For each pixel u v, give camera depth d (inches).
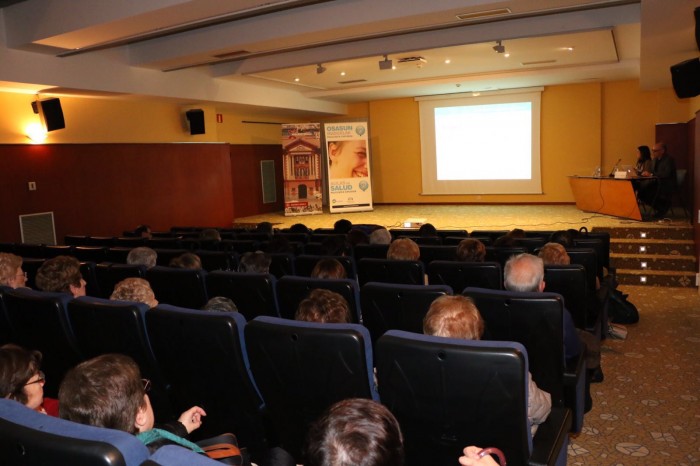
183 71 402.6
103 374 55.8
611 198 405.1
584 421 136.3
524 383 64.7
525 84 520.4
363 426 35.3
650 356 182.7
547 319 96.0
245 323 90.3
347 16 271.6
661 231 329.1
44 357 122.2
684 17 222.4
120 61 355.9
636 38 331.3
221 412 97.3
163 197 440.8
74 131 374.6
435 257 196.5
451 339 68.0
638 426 133.0
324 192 667.4
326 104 586.9
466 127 573.9
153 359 103.0
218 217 492.7
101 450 41.7
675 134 468.8
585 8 268.5
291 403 84.6
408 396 70.4
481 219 448.5
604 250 224.2
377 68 414.9
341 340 75.6
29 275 191.0
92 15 257.1
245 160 588.4
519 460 70.7
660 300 260.8
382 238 214.8
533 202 556.7
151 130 431.2
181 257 165.5
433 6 252.7
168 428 72.9
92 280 173.0
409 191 614.5
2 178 332.8
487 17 265.0
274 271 186.4
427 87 519.5
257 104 481.4
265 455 83.3
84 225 381.7
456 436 70.8
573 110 531.8
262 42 302.8
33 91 337.7
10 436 45.4
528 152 551.2
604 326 193.0
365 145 564.7
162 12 240.1
